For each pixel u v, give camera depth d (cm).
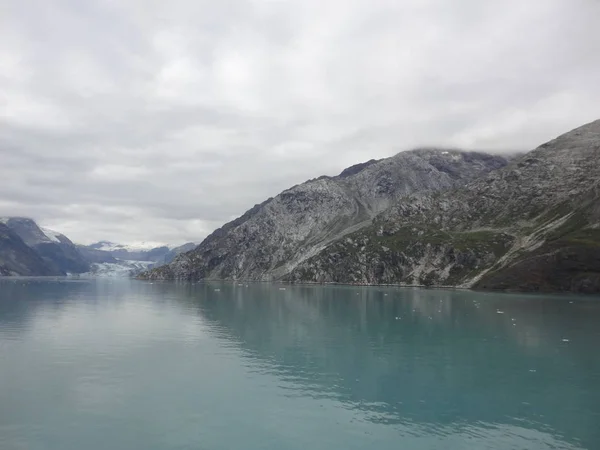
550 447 3241
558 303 13525
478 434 3469
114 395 4319
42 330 8112
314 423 3662
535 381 4862
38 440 3319
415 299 15462
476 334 7825
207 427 3572
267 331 8175
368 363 5656
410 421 3716
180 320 9712
